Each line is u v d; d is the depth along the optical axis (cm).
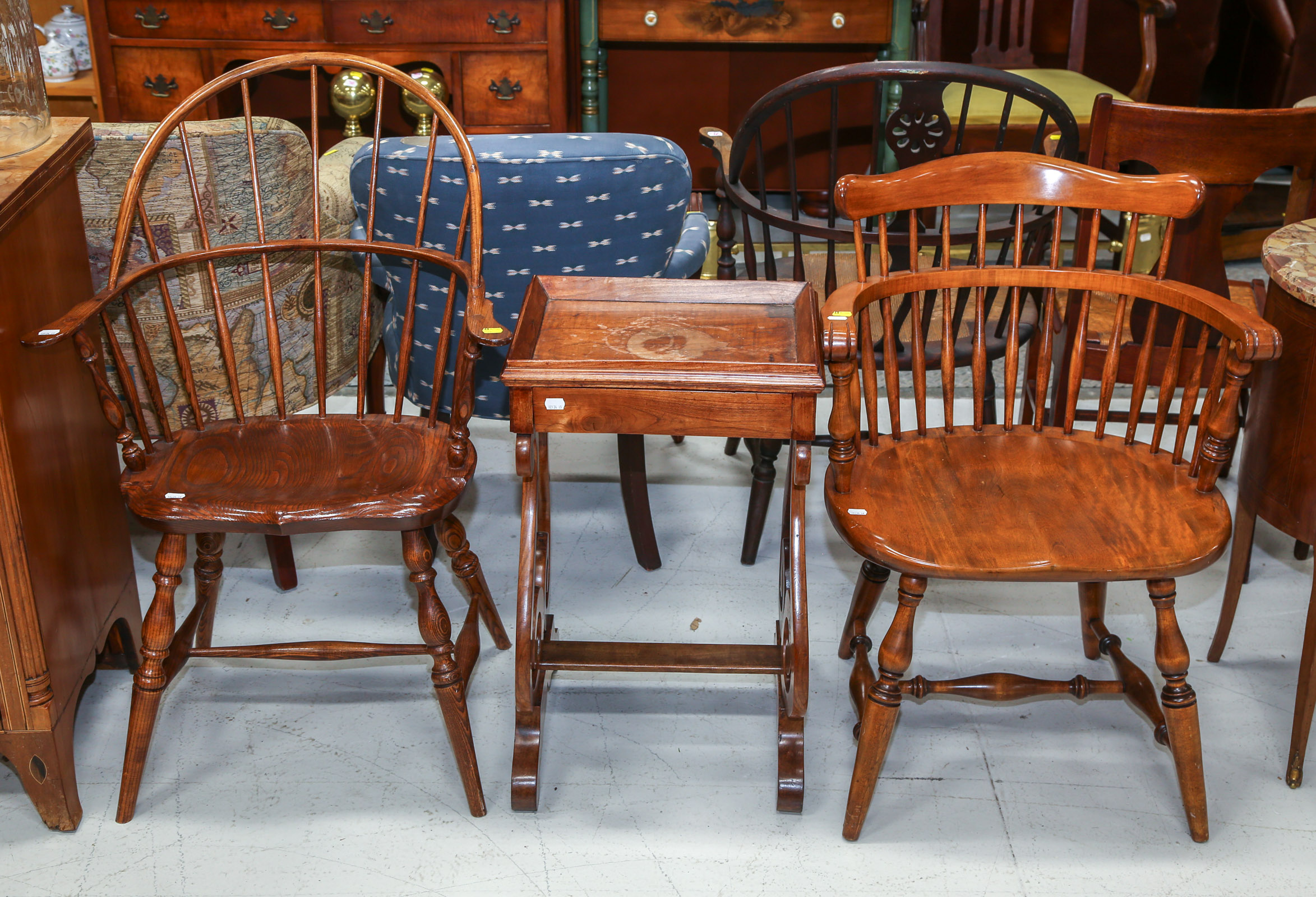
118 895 154
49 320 161
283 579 221
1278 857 161
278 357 180
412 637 209
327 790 173
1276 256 168
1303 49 418
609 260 192
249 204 188
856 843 164
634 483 219
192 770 176
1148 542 149
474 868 159
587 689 196
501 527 245
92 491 177
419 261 180
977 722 189
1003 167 172
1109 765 179
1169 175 166
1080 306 183
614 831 166
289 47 346
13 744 157
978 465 169
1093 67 440
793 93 190
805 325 160
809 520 249
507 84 349
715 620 213
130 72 352
